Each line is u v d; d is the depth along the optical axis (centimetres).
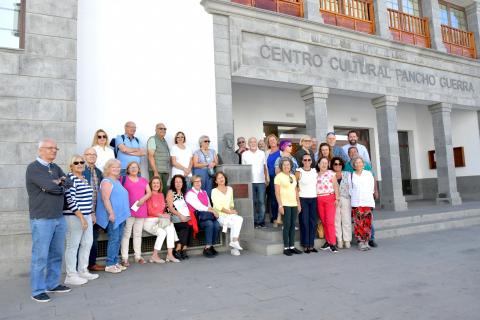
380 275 514
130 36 775
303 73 997
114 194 591
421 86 1266
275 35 954
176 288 481
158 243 650
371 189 713
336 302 405
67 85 650
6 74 610
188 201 686
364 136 1508
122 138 701
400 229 873
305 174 707
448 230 934
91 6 744
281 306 397
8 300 455
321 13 1087
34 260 452
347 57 1092
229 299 428
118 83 754
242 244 767
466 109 1506
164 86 799
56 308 419
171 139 794
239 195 771
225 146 845
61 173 488
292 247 687
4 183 594
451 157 1327
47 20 644
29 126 617
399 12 1276
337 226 731
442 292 430
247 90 1216
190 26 841
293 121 1295
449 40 1412
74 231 526
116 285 508
